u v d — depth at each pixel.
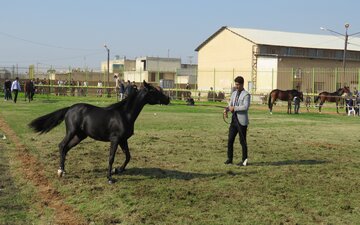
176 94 53.03
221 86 64.31
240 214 7.75
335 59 62.94
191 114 29.03
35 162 11.75
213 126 21.34
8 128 18.58
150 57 89.25
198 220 7.43
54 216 7.75
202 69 68.12
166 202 8.34
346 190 9.42
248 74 60.31
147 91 10.04
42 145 14.44
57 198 8.76
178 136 17.42
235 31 62.50
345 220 7.54
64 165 10.71
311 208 8.14
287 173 11.00
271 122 24.48
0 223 7.36
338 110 36.62
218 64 65.31
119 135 9.75
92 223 7.37
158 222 7.33
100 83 58.06
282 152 14.21
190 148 14.56
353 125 23.52
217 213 7.78
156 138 16.69
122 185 9.52
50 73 73.44
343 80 46.66
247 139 17.11
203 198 8.66
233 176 10.59
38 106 32.00
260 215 7.71
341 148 15.30
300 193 9.13
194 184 9.74
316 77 55.03
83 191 9.07
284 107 41.50
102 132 9.77
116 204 8.22
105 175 10.47
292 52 60.88
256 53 59.00
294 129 21.02
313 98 46.84
